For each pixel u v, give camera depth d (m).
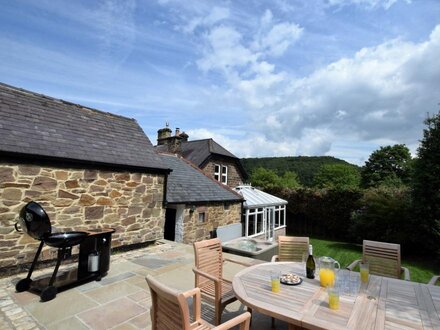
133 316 3.58
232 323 1.91
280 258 4.44
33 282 4.57
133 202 7.28
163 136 17.70
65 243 4.18
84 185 6.14
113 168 6.77
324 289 2.59
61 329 3.22
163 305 2.04
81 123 7.14
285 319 2.04
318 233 17.89
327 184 33.25
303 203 18.28
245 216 13.29
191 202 9.59
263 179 31.16
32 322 3.38
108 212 6.65
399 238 11.91
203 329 2.46
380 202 13.15
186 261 6.29
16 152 4.91
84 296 4.20
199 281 3.50
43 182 5.43
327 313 2.09
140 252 7.11
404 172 26.08
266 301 2.29
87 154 6.26
